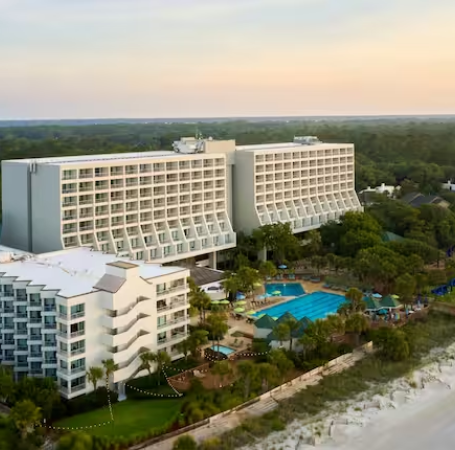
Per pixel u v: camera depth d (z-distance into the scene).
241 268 144.25
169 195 158.50
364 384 102.69
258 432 85.94
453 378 106.81
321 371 106.31
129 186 149.50
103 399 92.50
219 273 153.62
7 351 101.06
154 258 154.38
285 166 193.25
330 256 161.88
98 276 103.56
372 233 177.88
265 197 187.25
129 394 95.81
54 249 140.25
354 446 84.94
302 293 152.12
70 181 138.12
